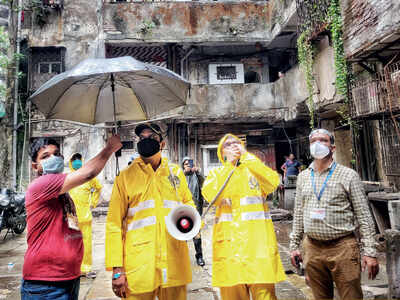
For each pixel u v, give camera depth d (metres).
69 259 1.92
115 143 2.04
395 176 7.12
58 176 1.92
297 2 10.05
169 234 2.22
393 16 5.59
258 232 2.35
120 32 13.14
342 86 7.52
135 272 2.09
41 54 13.07
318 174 2.46
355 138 7.60
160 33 13.22
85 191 4.58
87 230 4.54
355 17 6.73
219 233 2.44
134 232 2.17
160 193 2.28
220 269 2.37
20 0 12.41
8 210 7.47
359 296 2.28
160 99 2.55
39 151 2.09
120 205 2.20
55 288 1.87
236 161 2.51
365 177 8.53
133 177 2.25
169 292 2.21
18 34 12.38
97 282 4.15
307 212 2.44
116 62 1.98
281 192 10.78
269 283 2.22
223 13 13.48
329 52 8.61
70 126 12.69
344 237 2.32
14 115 11.96
